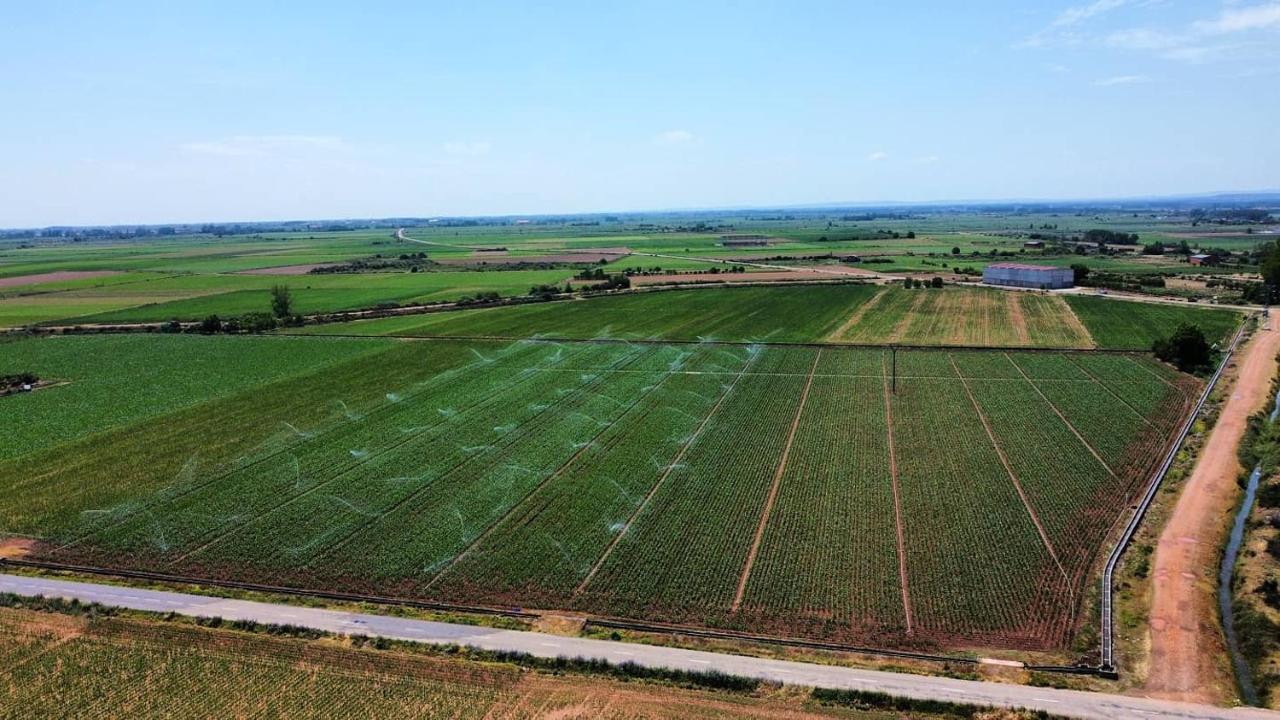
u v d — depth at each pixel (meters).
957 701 28.33
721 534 42.62
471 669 30.83
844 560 39.38
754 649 32.19
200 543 43.16
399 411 67.56
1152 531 41.94
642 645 32.50
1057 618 34.06
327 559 41.03
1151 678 29.72
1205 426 58.44
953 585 36.81
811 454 54.66
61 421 66.31
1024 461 52.41
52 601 36.75
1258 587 35.50
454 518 45.66
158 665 31.50
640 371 80.25
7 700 29.39
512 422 63.69
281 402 71.25
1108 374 74.75
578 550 41.31
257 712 28.52
